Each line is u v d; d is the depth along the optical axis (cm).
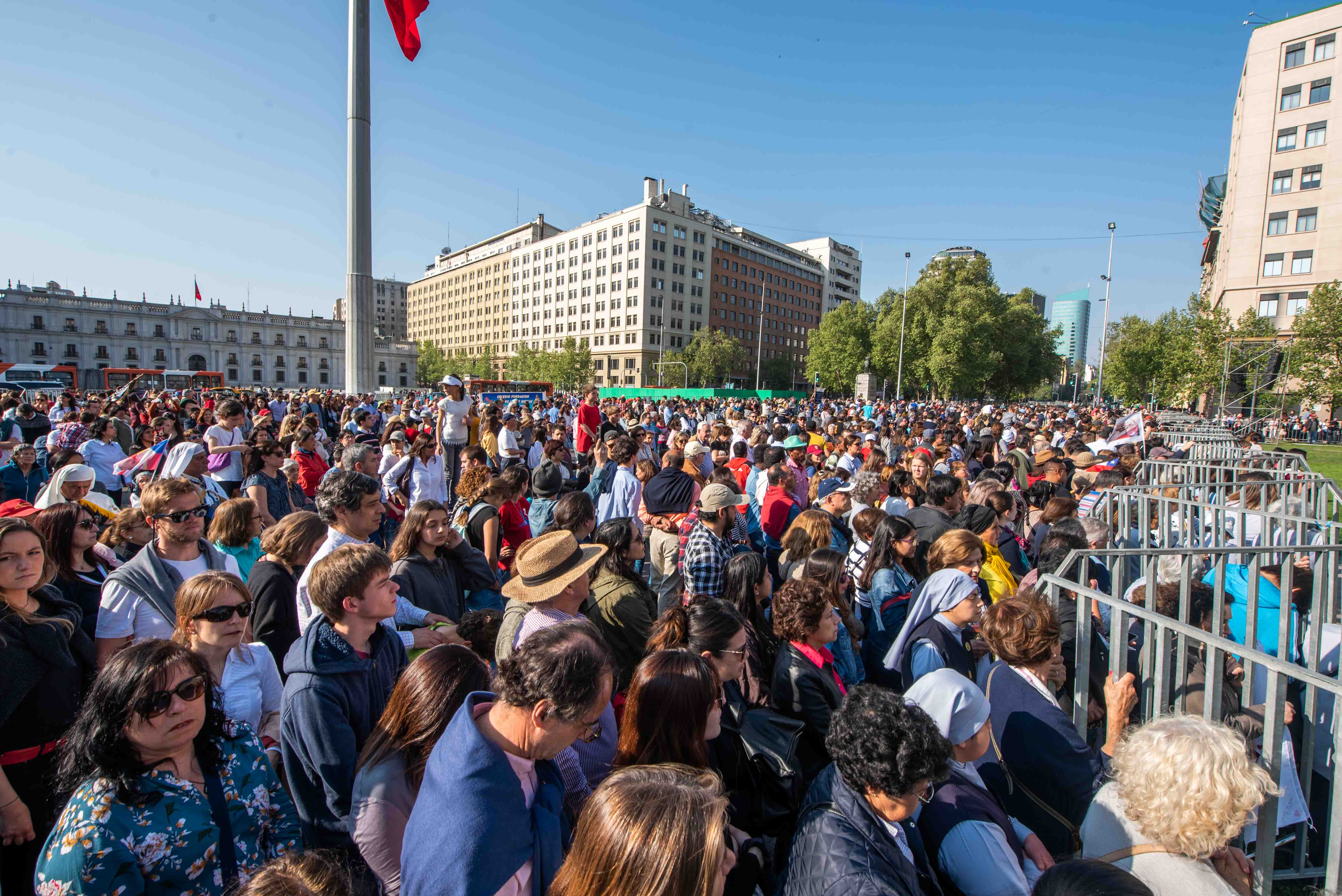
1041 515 629
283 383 9731
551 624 274
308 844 221
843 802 180
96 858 167
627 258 8681
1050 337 6819
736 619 274
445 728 193
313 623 236
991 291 5638
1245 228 4044
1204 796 158
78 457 639
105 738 171
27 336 7944
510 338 11231
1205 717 210
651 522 545
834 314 6950
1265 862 191
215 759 195
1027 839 214
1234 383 3095
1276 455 833
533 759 162
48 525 326
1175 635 309
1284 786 245
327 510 366
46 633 244
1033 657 246
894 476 680
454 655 207
